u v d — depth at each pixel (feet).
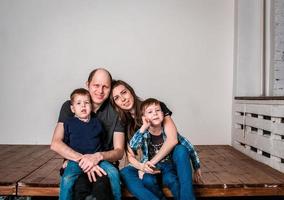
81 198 7.32
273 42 15.44
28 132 16.66
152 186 7.88
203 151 14.64
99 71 8.37
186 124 16.72
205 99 16.74
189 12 16.63
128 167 8.46
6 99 16.62
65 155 7.71
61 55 16.58
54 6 16.56
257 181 9.02
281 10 15.35
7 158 12.45
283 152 10.21
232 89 16.61
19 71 16.61
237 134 15.35
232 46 16.66
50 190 8.54
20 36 16.56
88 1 16.57
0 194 8.60
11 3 16.51
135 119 8.57
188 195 7.41
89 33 16.58
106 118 8.54
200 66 16.70
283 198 10.19
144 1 16.61
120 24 16.63
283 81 15.48
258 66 15.75
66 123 8.10
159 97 16.69
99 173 7.50
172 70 16.67
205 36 16.66
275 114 10.98
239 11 15.78
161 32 16.63
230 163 11.87
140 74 16.66
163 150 7.98
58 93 16.65
